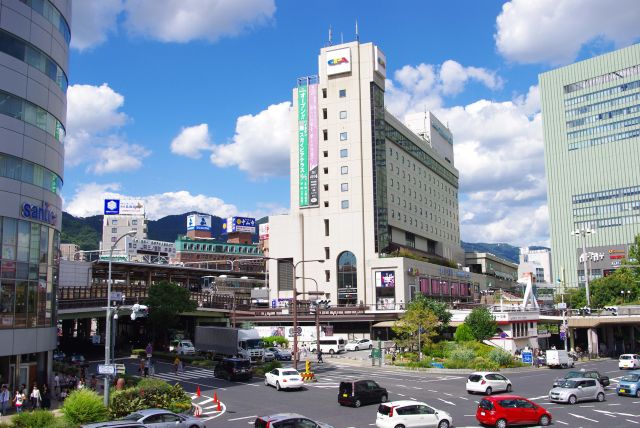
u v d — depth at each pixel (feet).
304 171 377.30
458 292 427.33
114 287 319.47
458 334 264.52
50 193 154.92
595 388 139.95
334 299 358.23
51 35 155.84
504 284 634.43
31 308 144.77
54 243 158.40
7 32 140.97
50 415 103.40
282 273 374.43
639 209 489.26
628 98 504.02
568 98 542.16
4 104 139.64
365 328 333.83
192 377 193.47
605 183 512.22
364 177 366.22
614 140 510.58
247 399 144.25
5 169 139.03
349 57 375.45
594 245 513.86
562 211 535.19
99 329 376.48
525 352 240.73
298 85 388.98
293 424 87.76
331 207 368.68
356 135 369.71
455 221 549.13
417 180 446.19
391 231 394.93
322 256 366.02
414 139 446.19
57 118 159.53
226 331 236.43
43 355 151.94
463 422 110.42
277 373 164.55
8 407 130.82
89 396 111.75
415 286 358.23
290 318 338.54
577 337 343.46
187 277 446.19
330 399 143.54
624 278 379.14
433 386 166.91
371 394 134.51
